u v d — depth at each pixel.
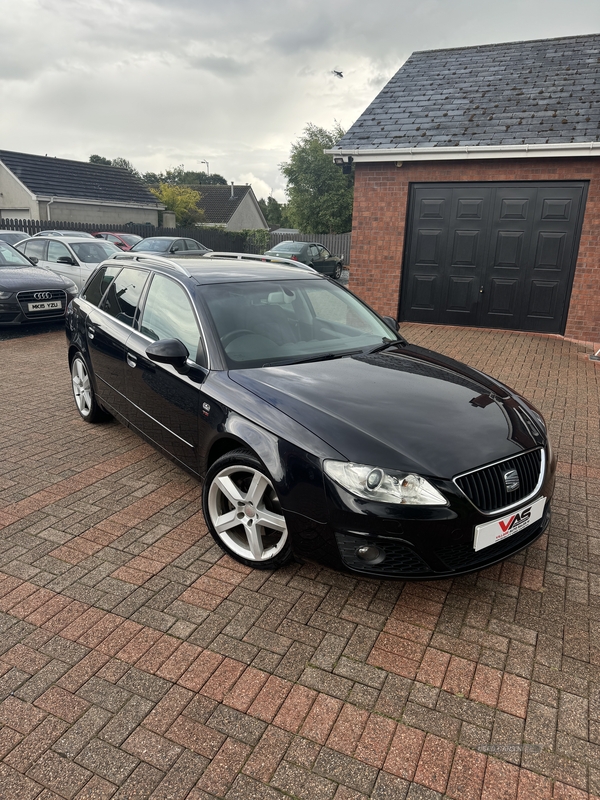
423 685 2.48
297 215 47.84
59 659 2.60
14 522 3.76
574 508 4.07
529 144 9.76
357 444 2.74
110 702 2.38
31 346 9.21
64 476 4.43
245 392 3.20
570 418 6.06
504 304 10.91
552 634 2.79
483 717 2.33
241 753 2.16
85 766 2.11
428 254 11.27
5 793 2.01
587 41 12.20
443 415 3.04
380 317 4.66
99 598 3.02
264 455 2.91
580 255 10.09
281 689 2.45
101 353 4.82
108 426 5.52
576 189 9.97
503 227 10.60
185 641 2.72
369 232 11.55
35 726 2.27
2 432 5.33
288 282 4.34
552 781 2.07
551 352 9.19
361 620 2.87
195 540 3.57
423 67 12.88
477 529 2.69
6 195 27.75
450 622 2.87
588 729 2.28
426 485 2.62
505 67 12.11
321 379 3.35
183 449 3.72
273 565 3.15
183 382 3.59
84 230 24.17
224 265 4.50
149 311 4.33
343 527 2.67
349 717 2.32
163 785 2.04
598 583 3.20
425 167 10.84
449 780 2.07
